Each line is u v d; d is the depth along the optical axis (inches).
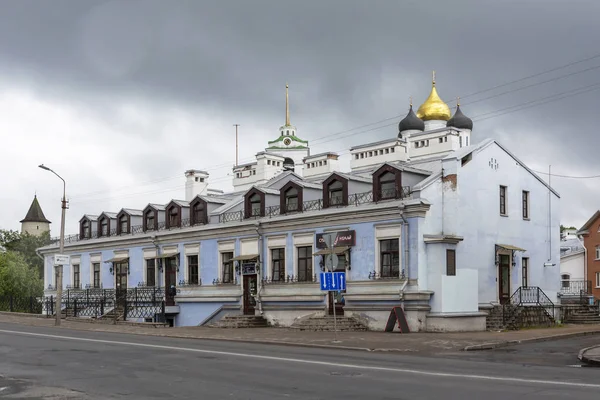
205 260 1705.2
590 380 558.3
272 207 1568.7
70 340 1034.7
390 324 1246.9
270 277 1540.4
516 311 1352.1
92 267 2073.1
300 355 799.7
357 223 1370.6
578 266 2524.6
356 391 510.0
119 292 1836.9
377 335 1139.9
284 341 1003.9
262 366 675.4
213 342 1029.2
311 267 1459.2
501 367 668.7
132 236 1903.3
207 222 1726.1
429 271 1278.3
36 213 4463.6
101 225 2071.9
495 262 1406.3
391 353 849.5
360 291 1342.3
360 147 1862.7
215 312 1641.2
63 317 1839.3
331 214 1403.8
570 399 458.9
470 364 700.0
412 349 874.8
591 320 1551.4
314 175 1921.8
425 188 1291.8
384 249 1328.7
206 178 2171.5
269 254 1551.4
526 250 1497.3
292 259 1491.1
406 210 1280.8
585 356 740.7
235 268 1617.9
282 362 712.4
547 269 1552.7
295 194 1520.7
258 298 1536.7
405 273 1275.8
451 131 1759.4
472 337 1061.8
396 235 1298.0
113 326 1464.1
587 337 1123.3
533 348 914.1
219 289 1651.1
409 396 483.2
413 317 1258.0
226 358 756.0
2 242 3597.4
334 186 1435.8
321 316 1417.3
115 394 512.1
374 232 1336.1
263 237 1563.7
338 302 1397.6
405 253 1279.5
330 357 773.9
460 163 1343.5
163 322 1656.0
